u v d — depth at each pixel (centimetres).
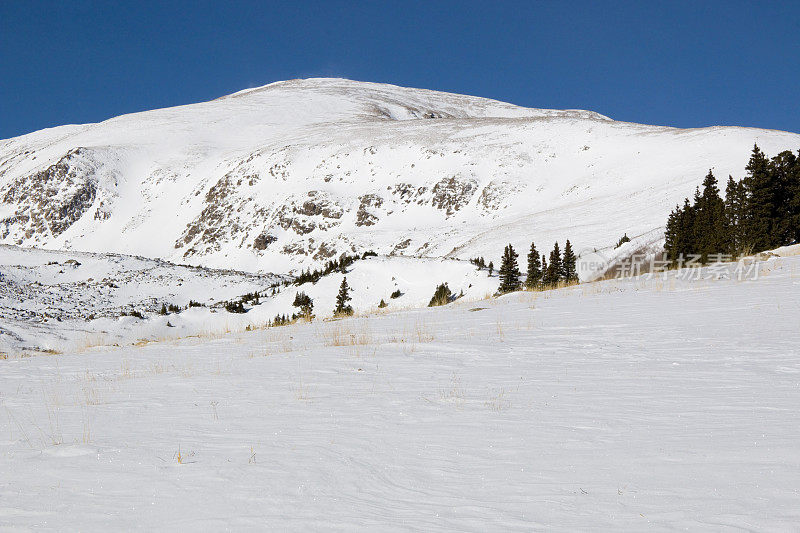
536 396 659
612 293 1859
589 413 567
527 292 2314
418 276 5222
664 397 615
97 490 395
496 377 790
